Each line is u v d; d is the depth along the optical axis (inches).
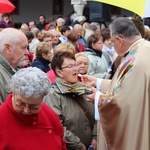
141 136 121.9
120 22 131.3
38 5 844.0
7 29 129.5
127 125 122.6
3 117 94.8
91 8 465.7
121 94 123.6
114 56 219.8
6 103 96.4
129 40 131.0
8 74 126.3
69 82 134.9
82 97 138.2
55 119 102.2
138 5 142.7
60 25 416.8
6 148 93.7
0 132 93.7
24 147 94.1
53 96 133.7
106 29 234.2
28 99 90.0
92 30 390.3
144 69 123.5
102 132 134.6
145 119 122.1
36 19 847.7
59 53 136.0
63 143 106.0
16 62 128.3
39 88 89.7
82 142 136.2
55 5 842.2
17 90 89.8
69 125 132.6
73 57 135.9
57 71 135.3
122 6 144.1
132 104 122.4
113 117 124.6
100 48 224.8
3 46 126.7
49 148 97.0
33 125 96.3
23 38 128.3
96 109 129.1
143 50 127.3
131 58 127.4
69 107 133.7
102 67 217.6
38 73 91.8
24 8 842.2
